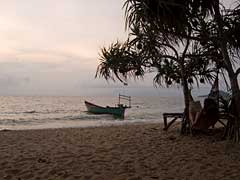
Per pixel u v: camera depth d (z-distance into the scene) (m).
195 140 8.81
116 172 5.45
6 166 6.00
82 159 6.57
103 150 7.64
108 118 26.06
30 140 9.91
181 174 5.24
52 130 13.42
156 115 30.55
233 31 5.88
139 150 7.55
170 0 4.49
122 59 9.28
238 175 5.05
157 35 6.50
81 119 25.19
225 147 7.16
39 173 5.46
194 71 9.86
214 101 8.48
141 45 7.50
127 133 11.19
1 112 34.84
